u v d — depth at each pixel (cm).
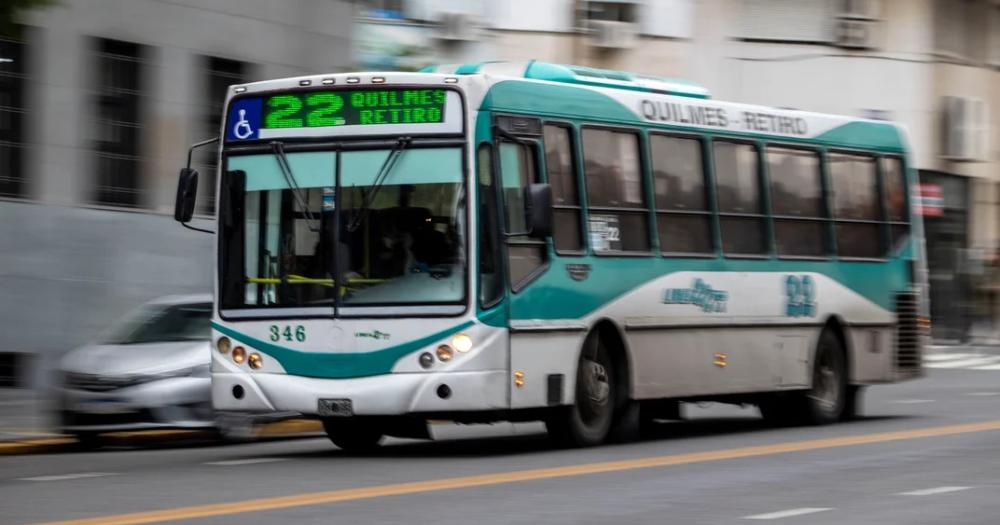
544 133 3422
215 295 3375
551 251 3394
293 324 3288
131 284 6019
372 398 3219
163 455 3616
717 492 2623
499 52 9638
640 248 3681
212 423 3834
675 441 3744
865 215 4528
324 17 6900
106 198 5962
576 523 2228
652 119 3762
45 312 5728
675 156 3828
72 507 2381
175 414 3791
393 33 9256
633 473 2923
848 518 2308
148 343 3947
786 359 4172
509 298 3256
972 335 9562
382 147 3275
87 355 3894
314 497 2503
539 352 3334
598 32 9706
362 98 3297
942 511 2395
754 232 4075
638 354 3653
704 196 3912
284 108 3356
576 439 3503
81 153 5847
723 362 3928
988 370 7519
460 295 3203
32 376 5700
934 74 10162
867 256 4525
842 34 9994
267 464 3177
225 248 3375
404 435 3581
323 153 3312
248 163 3375
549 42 9681
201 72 6319
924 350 4744
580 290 3466
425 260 3228
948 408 5016
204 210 6359
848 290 4422
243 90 3400
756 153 4112
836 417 4391
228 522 2200
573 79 3625
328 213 3291
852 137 4500
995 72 10675
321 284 3278
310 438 4266
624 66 9800
